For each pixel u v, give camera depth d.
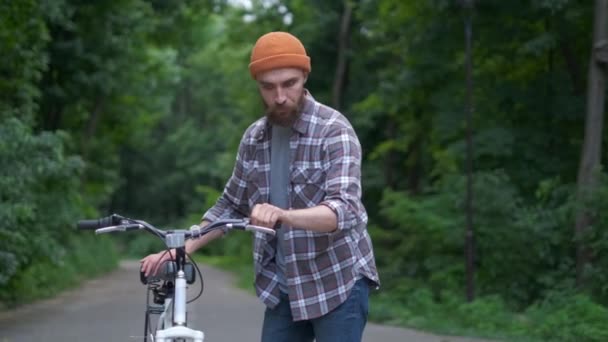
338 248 4.50
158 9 33.34
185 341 4.26
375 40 31.91
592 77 16.30
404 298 19.05
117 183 47.50
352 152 4.43
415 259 21.14
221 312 17.36
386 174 32.50
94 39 26.12
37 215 17.86
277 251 4.63
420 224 19.44
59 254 18.45
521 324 14.02
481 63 21.59
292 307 4.49
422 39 20.69
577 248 16.53
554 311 14.55
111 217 4.62
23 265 18.02
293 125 4.48
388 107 25.08
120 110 36.91
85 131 33.00
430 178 28.55
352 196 4.30
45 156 16.02
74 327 14.41
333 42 34.31
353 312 4.52
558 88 19.69
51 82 26.08
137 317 16.22
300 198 4.50
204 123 75.94
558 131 19.95
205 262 54.84
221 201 4.92
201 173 72.38
